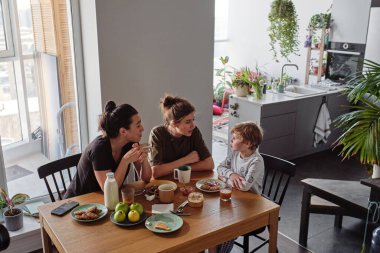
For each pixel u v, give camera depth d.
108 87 2.99
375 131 2.55
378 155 2.54
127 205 1.88
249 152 2.35
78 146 3.37
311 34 5.27
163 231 1.73
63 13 3.06
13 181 3.15
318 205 2.88
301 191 3.97
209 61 3.51
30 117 3.17
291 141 4.73
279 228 3.24
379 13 4.58
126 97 3.10
